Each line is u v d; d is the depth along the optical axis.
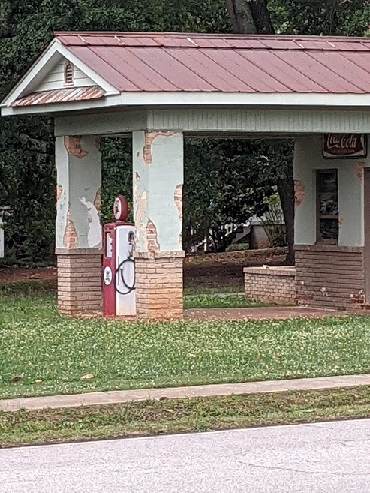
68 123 21.69
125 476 9.49
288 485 9.12
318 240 23.44
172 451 10.50
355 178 22.33
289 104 19.75
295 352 16.50
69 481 9.33
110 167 28.45
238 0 30.75
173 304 20.02
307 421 11.92
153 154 19.70
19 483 9.26
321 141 23.02
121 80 19.02
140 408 12.50
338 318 20.86
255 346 17.08
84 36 20.69
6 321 20.75
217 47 21.19
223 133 21.05
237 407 12.60
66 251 21.69
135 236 20.20
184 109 19.84
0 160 28.27
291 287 24.08
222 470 9.68
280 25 33.22
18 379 14.43
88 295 21.86
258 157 31.61
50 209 31.92
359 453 10.34
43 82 21.53
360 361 15.73
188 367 15.22
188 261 39.31
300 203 23.67
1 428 11.55
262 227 46.03
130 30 27.91
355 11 30.36
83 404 12.75
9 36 28.50
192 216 34.12
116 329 18.86
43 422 11.83
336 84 20.28
